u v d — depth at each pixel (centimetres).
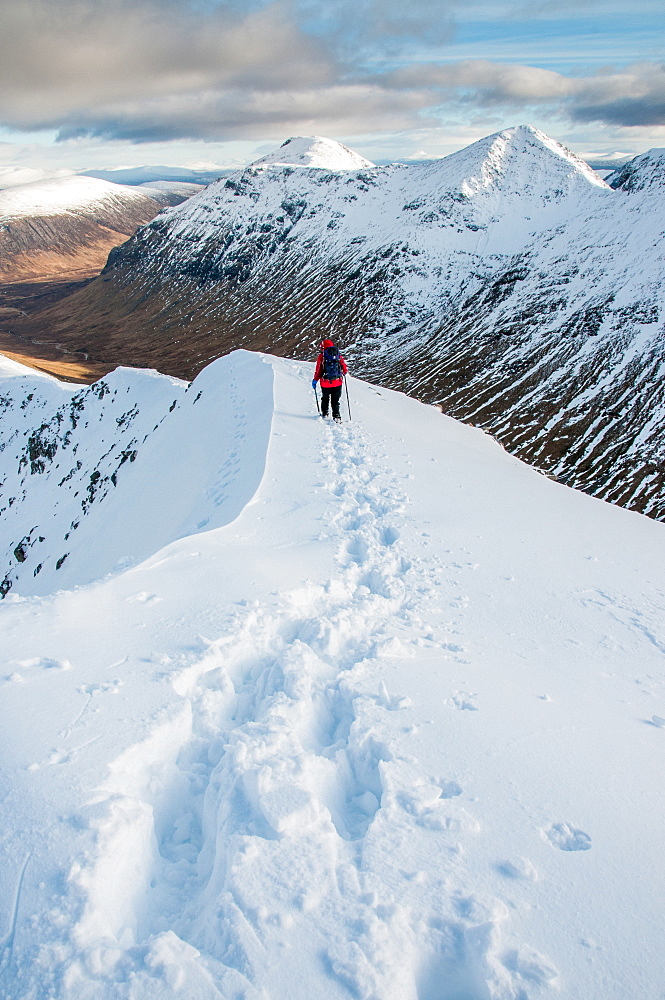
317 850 376
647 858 405
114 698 489
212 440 2153
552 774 484
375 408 2242
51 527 5391
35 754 421
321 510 1179
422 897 356
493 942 326
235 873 353
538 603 918
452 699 576
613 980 318
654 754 543
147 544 2184
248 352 2841
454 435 2255
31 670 531
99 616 651
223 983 299
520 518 1344
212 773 448
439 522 1210
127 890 358
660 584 1101
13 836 361
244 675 595
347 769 477
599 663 752
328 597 781
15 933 313
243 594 720
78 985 293
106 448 5606
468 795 445
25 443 6788
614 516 1571
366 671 603
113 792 394
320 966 311
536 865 388
